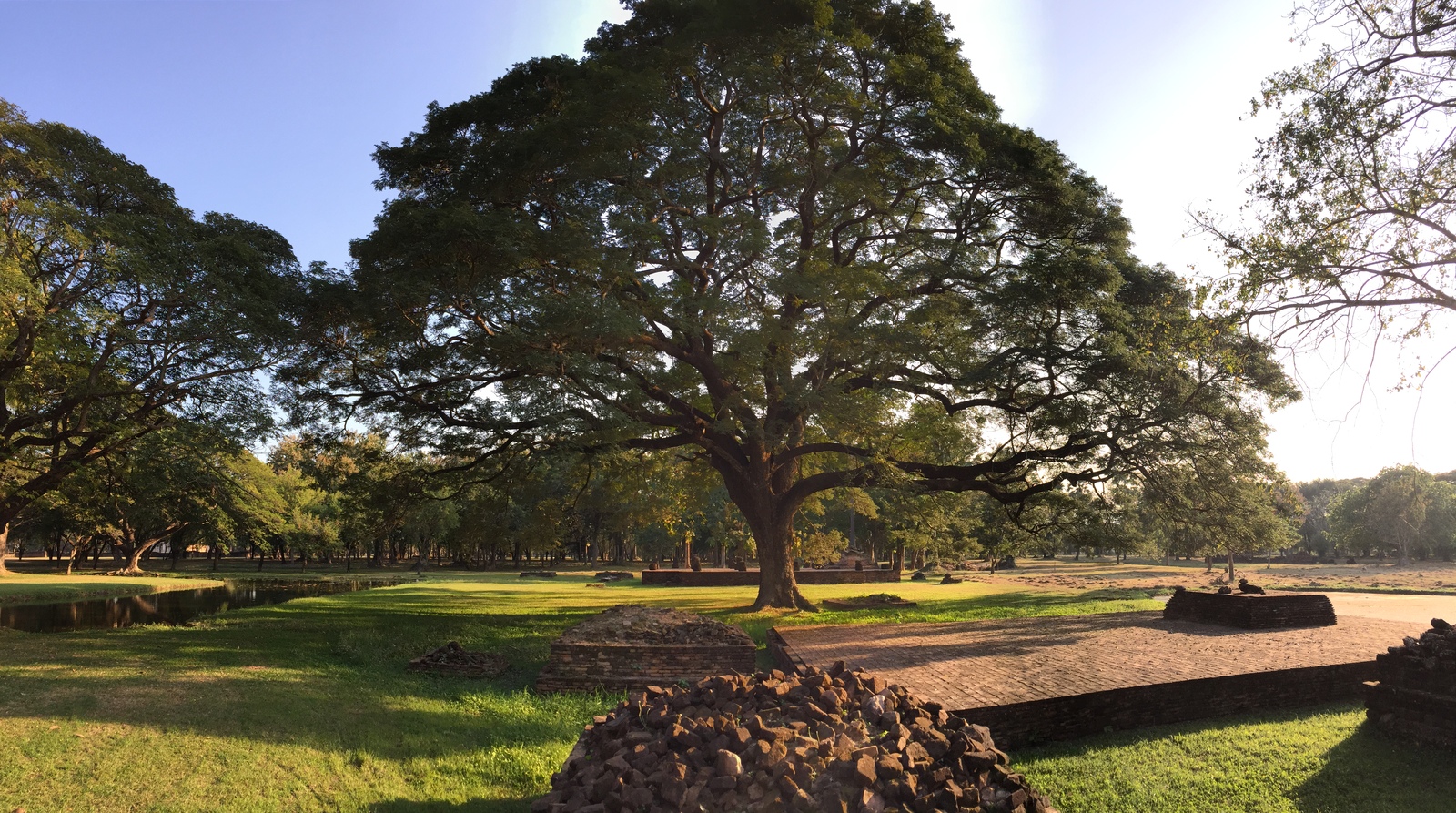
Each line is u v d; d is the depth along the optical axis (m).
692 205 23.00
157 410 21.12
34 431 22.52
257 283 19.16
